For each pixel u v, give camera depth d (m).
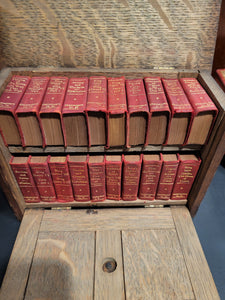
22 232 1.05
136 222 1.09
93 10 0.86
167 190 1.08
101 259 0.97
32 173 0.98
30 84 0.92
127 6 0.85
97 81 0.93
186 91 0.89
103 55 0.96
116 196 1.11
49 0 0.83
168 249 1.01
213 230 1.17
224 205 1.28
